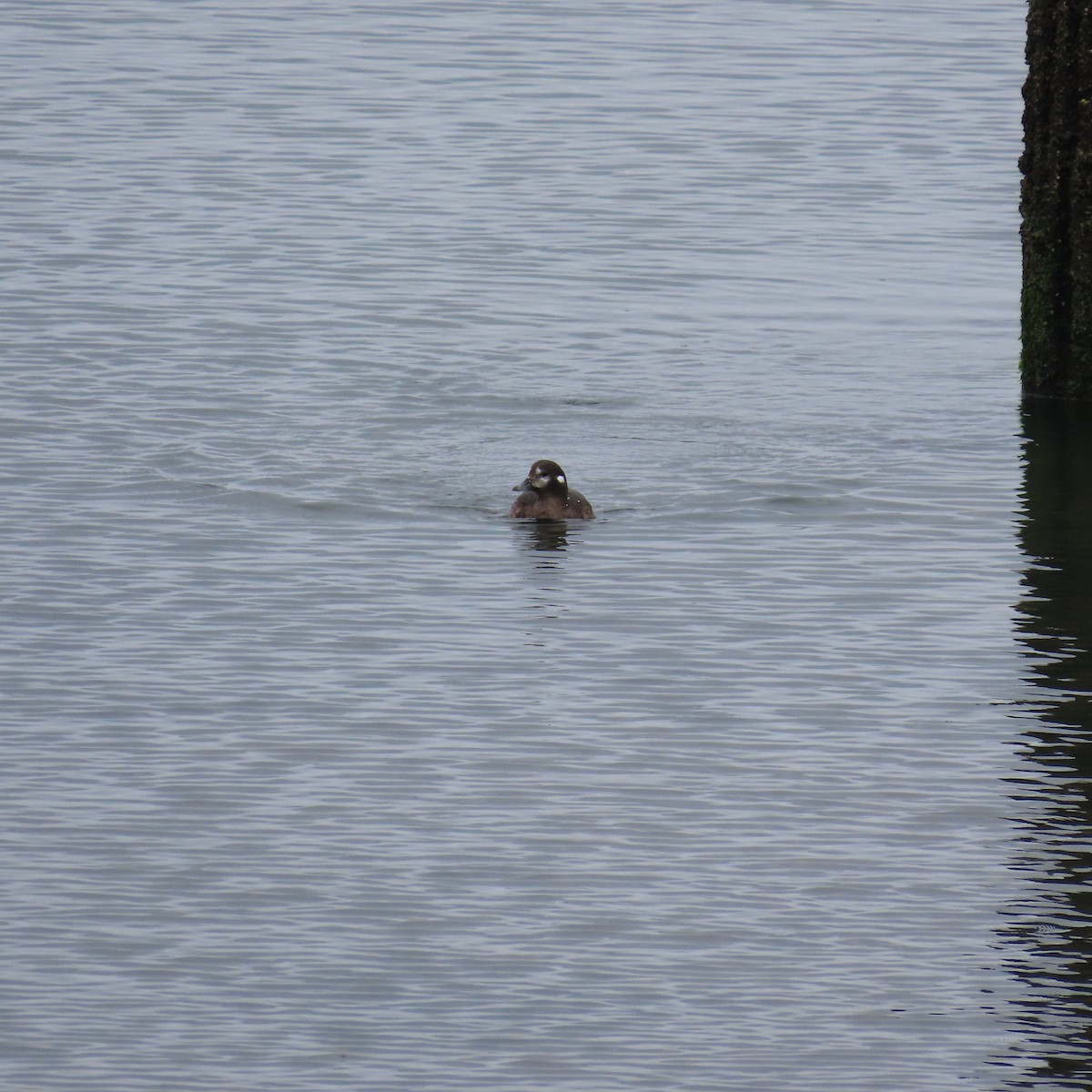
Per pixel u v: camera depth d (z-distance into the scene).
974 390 81.81
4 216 100.81
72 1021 39.72
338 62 131.12
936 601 59.97
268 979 41.12
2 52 131.25
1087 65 79.19
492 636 57.12
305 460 71.44
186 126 117.12
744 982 41.28
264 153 112.81
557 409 78.00
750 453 73.38
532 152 113.69
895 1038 39.53
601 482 70.06
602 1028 39.75
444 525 65.94
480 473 70.81
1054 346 80.62
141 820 46.94
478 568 62.25
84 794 47.97
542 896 44.12
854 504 68.19
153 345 83.50
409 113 120.62
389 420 76.12
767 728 51.78
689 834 46.66
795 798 48.25
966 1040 39.53
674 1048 39.16
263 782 48.75
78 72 127.38
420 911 43.53
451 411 77.38
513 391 79.88
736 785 48.84
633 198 106.44
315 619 58.19
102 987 40.78
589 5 146.50
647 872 45.12
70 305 88.06
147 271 93.31
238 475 69.62
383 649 56.25
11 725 51.34
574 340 86.50
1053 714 52.53
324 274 93.88
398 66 130.38
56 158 110.44
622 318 89.75
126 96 122.81
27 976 41.03
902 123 119.00
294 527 65.38
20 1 143.50
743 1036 39.59
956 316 91.38
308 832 46.56
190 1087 37.81
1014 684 54.31
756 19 142.75
